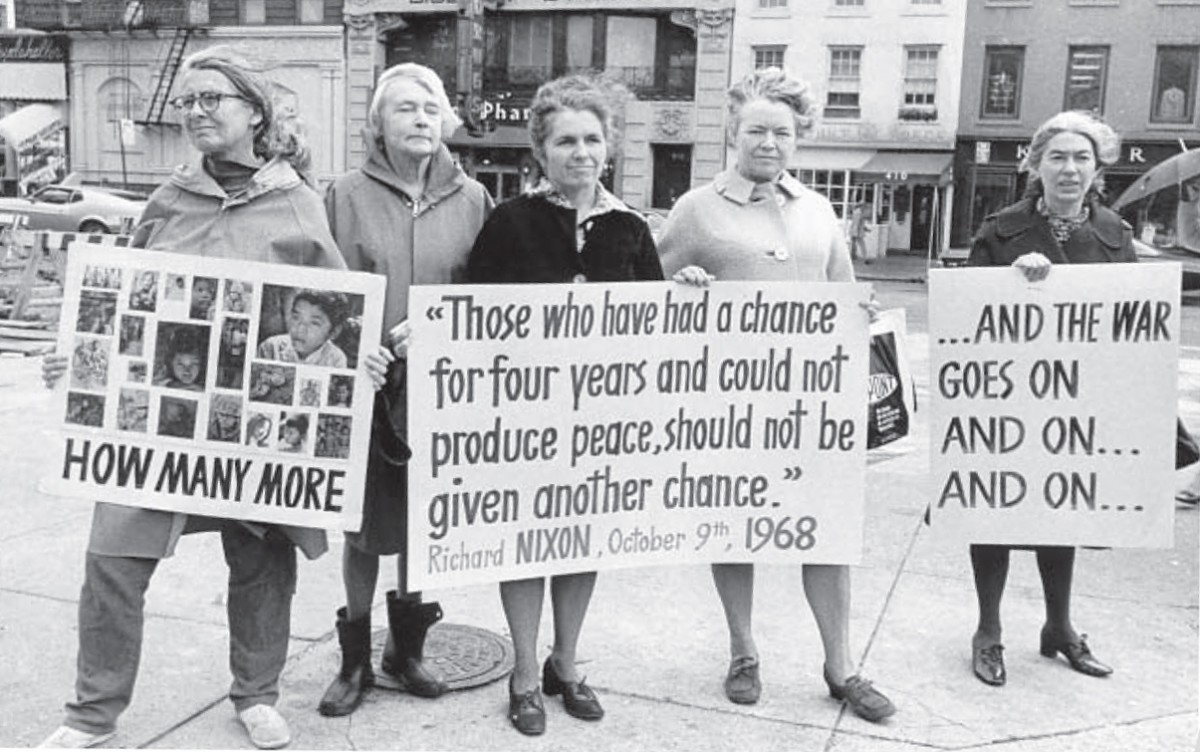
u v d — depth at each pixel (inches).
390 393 123.4
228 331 113.0
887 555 196.2
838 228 139.9
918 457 281.1
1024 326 137.5
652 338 128.0
